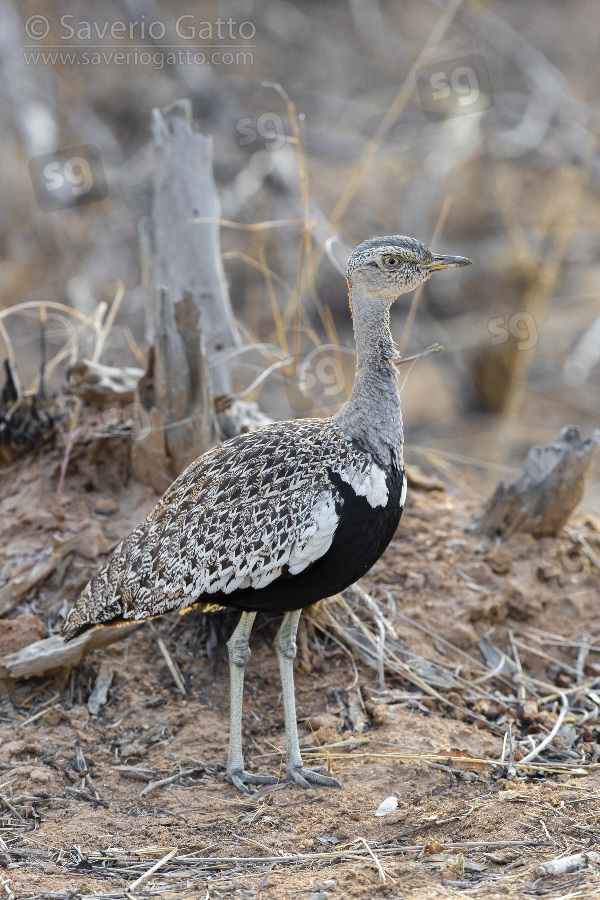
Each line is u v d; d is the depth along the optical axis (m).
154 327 11.07
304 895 6.21
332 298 19.50
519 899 5.96
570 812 7.11
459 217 22.23
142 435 9.78
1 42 17.75
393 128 22.78
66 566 9.38
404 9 28.88
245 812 7.48
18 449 10.35
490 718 8.74
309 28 27.66
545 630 9.86
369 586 9.78
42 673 8.54
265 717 8.62
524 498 10.23
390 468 7.74
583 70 27.17
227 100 20.22
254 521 7.43
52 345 17.62
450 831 7.04
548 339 21.25
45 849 6.96
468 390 19.78
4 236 18.38
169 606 7.63
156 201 11.12
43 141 17.16
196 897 6.25
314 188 22.25
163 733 8.34
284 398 17.30
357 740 8.23
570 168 19.22
